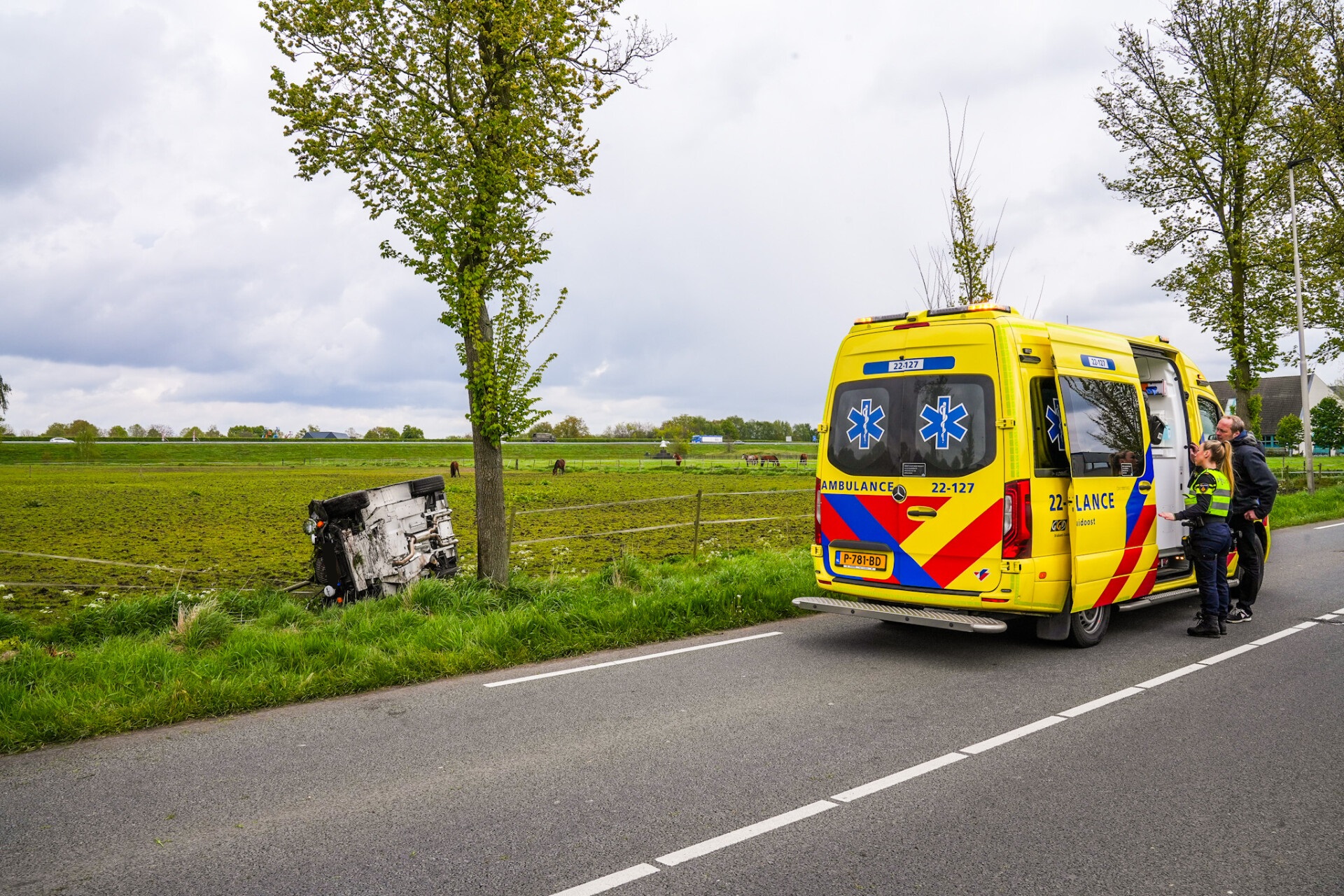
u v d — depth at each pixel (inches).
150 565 552.7
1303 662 273.3
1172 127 949.8
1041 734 204.4
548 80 372.2
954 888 129.8
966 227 534.6
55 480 1972.2
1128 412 318.0
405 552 400.2
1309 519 753.6
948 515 278.5
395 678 252.5
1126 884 131.1
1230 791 168.2
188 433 5910.4
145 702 219.0
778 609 358.0
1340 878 133.2
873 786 171.3
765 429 6323.8
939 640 312.3
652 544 649.6
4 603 424.2
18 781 175.5
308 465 3164.4
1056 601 277.7
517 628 297.6
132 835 149.5
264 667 252.5
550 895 128.1
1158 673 262.7
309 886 131.0
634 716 219.1
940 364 284.8
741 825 152.7
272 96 366.9
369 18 360.2
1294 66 948.0
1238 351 971.9
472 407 398.0
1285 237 997.2
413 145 377.1
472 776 177.8
